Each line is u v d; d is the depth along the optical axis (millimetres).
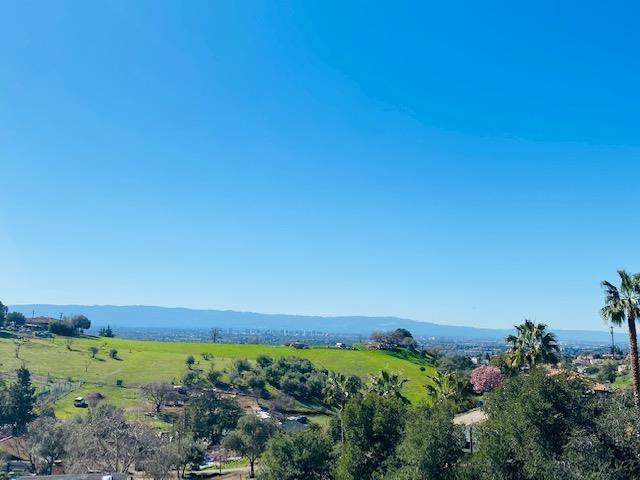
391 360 176000
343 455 43500
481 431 35500
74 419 89062
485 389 83625
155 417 112312
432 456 35344
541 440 31906
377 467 42531
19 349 156625
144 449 73000
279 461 48500
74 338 195750
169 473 74625
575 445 30531
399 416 43938
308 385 140250
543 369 35781
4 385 109250
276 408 123812
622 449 30703
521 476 32156
